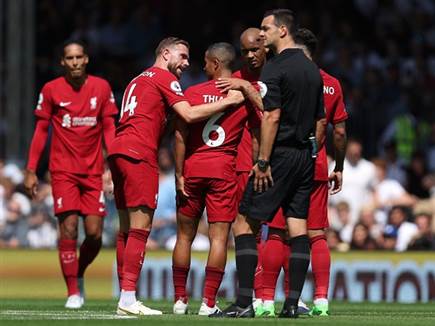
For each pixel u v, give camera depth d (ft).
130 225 104.68
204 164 103.04
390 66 242.99
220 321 91.97
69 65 127.13
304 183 97.76
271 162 96.68
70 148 128.47
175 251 106.63
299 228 97.91
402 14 263.49
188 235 106.42
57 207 128.47
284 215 99.09
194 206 104.88
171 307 131.13
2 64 205.46
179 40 106.63
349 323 92.17
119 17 252.42
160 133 105.19
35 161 131.13
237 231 98.27
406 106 234.99
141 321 92.38
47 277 170.50
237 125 103.60
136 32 251.80
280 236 106.11
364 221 181.47
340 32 255.29
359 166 195.31
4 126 207.62
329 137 195.93
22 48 201.26
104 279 170.50
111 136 129.49
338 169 114.73
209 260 103.71
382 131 228.02
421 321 97.76
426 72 247.29
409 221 182.80
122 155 103.35
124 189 104.22
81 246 132.16
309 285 167.73
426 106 237.86
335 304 152.05
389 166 218.38
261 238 113.91
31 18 201.26
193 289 169.99
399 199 194.90
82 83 128.57
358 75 242.78
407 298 169.58
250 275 97.55
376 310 126.41
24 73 201.26
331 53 248.32
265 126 95.55
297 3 263.49
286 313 97.91
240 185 110.42
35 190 131.85
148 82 104.22
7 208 192.03
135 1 256.32
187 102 102.68
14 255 170.71
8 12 201.46
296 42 98.73
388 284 169.99
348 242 186.09
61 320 93.97
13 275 170.60
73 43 128.06
